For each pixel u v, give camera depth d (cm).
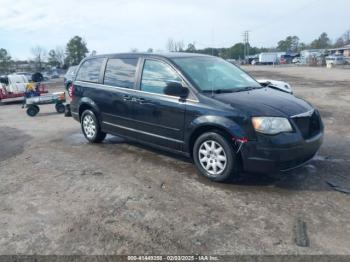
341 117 906
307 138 454
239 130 437
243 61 9531
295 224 363
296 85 1959
